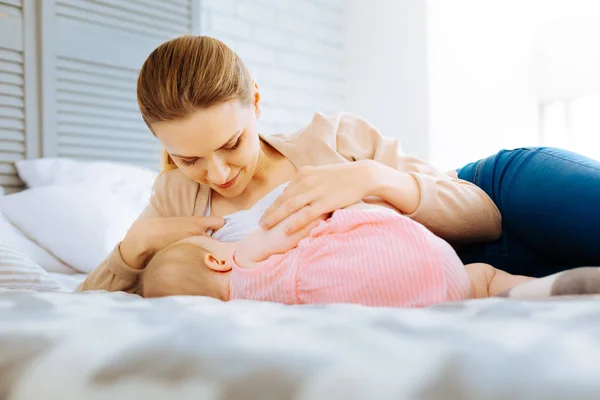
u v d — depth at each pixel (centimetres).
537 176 115
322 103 348
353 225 85
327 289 82
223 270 99
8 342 55
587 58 311
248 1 305
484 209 111
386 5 339
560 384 36
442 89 321
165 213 121
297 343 50
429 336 50
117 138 235
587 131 322
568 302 62
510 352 43
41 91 211
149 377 46
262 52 313
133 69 241
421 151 322
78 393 47
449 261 79
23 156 209
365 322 58
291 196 96
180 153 96
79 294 91
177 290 102
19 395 49
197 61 92
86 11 225
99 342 54
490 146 330
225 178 100
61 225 170
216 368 45
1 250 116
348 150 121
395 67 334
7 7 204
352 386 40
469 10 326
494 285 93
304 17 336
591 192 105
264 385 42
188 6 262
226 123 94
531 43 336
